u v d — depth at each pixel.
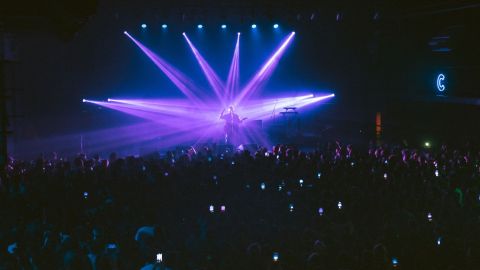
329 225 11.05
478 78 24.75
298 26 32.41
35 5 14.36
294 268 9.03
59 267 8.68
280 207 12.66
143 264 9.17
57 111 31.67
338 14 31.36
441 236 10.15
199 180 14.79
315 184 14.69
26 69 30.36
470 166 16.25
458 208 12.45
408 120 29.84
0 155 19.39
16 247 9.23
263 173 15.57
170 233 10.48
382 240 10.31
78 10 15.02
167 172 15.68
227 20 32.12
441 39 26.45
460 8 25.12
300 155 17.50
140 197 12.84
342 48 32.72
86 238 9.65
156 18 31.50
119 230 10.12
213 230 10.31
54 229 10.23
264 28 32.75
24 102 29.95
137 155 29.62
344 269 8.54
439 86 27.36
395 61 30.59
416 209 12.65
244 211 11.95
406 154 18.62
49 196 13.11
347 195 13.16
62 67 31.73
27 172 15.61
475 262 9.51
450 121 26.98
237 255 9.18
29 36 25.00
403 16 29.36
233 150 25.47
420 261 9.56
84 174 14.95
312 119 34.09
